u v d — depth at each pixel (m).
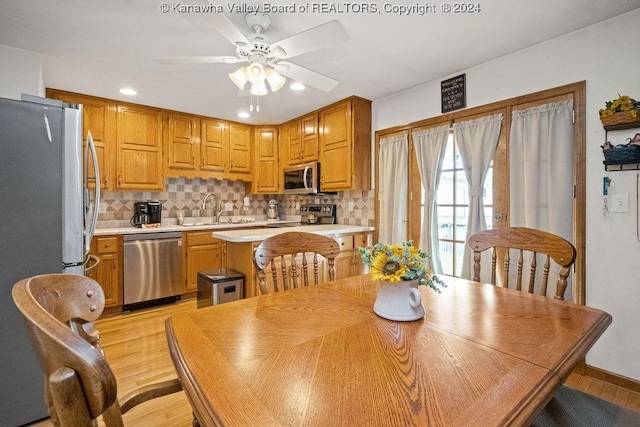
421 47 2.33
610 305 1.99
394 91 3.25
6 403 1.59
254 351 0.88
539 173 2.29
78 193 1.75
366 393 0.68
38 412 1.67
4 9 1.84
